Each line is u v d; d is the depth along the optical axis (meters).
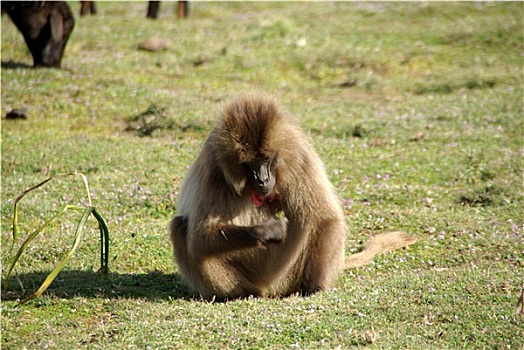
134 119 27.67
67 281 14.56
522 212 18.38
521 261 15.04
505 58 37.72
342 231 13.62
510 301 11.96
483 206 19.27
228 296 13.40
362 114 28.78
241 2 56.69
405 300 12.23
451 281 13.19
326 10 50.19
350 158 23.16
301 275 13.77
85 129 26.91
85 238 16.89
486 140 24.80
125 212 19.11
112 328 11.82
